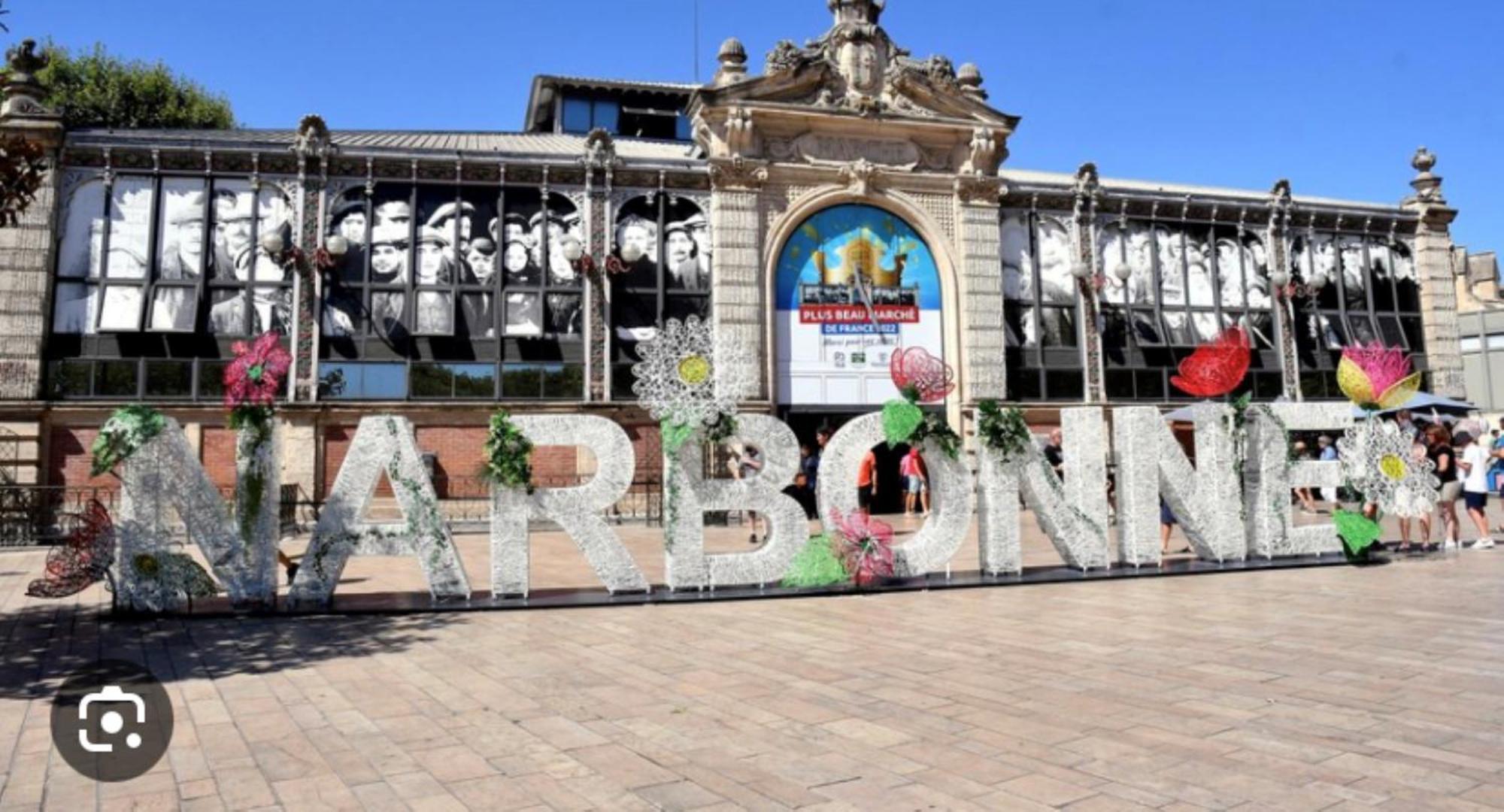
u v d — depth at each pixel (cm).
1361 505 1568
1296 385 2800
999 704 638
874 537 1182
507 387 2281
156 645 865
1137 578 1255
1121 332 2700
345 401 2181
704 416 1164
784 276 2486
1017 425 1273
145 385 2111
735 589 1160
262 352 1079
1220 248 2817
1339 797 461
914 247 2572
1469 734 559
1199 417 1375
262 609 1035
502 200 2327
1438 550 1508
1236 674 717
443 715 624
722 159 2423
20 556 1622
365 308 2228
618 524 2241
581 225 2366
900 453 2633
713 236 2428
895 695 667
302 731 589
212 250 2180
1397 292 2966
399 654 822
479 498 2233
